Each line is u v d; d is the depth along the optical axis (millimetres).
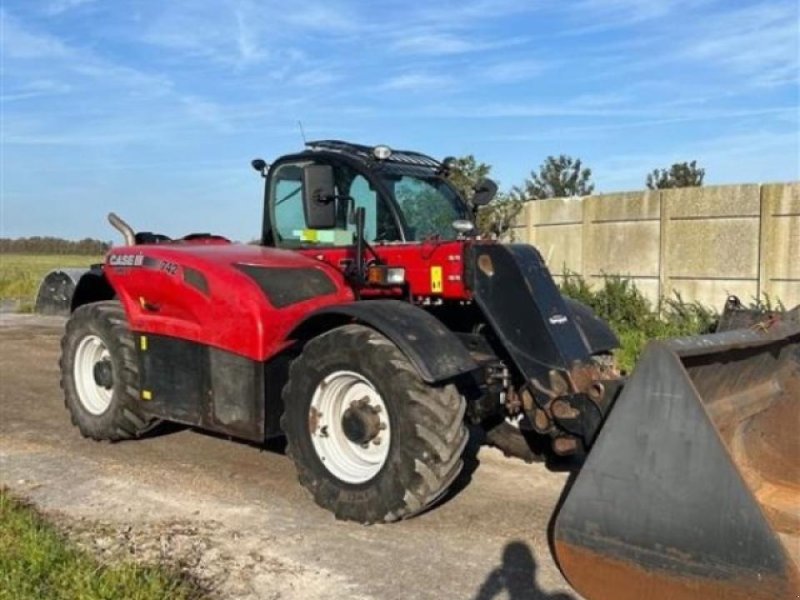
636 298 10883
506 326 4949
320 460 5031
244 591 3998
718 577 3289
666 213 11180
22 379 9539
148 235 7062
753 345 4098
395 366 4656
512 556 4453
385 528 4824
